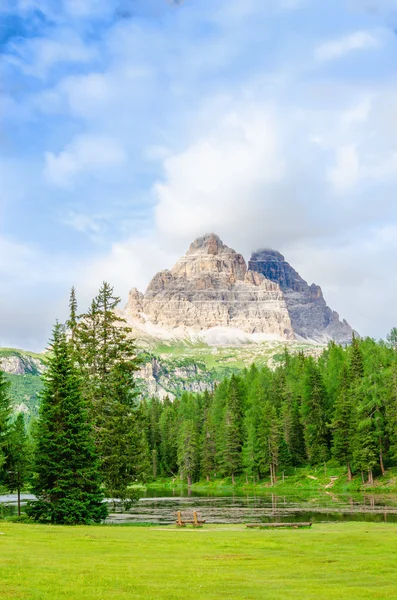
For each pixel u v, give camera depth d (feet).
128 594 62.44
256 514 201.46
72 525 152.97
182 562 87.51
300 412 445.78
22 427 219.20
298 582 71.82
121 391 206.69
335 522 164.35
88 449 165.78
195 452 513.45
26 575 71.00
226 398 552.82
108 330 213.87
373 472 358.02
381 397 350.02
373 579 74.08
